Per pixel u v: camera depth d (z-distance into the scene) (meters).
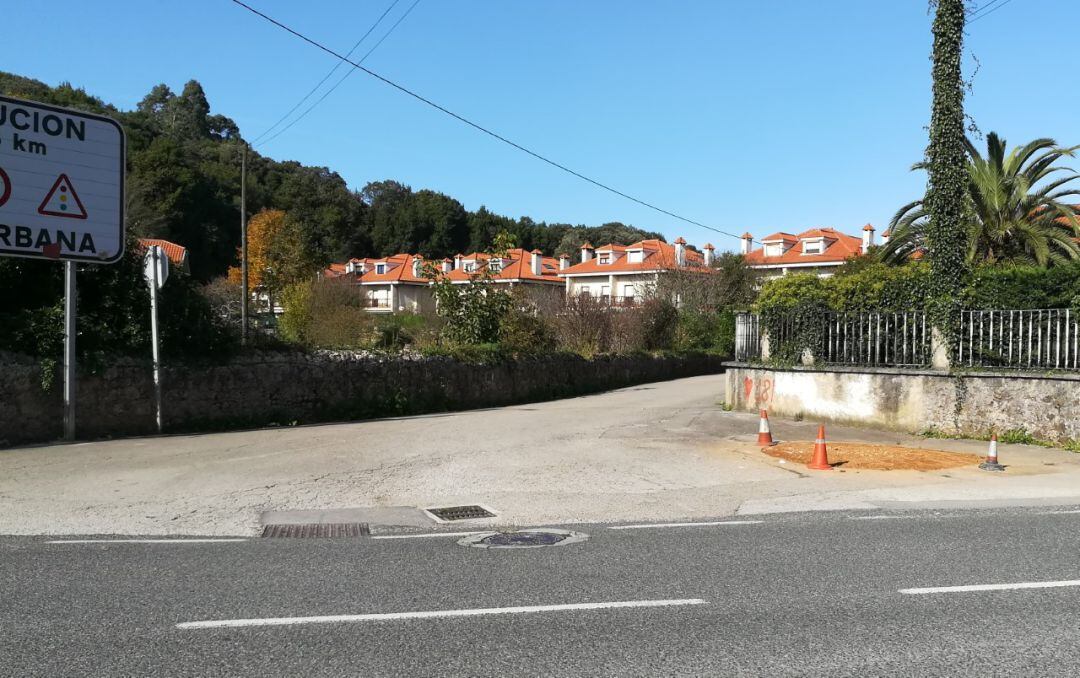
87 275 13.73
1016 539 6.71
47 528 7.08
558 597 5.05
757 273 49.72
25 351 12.56
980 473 10.09
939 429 13.54
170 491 8.71
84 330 13.14
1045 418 12.59
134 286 14.03
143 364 13.68
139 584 5.32
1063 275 12.82
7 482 9.11
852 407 14.73
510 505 8.26
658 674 3.80
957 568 5.77
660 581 5.43
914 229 23.86
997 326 13.30
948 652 4.09
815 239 61.50
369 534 7.02
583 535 6.92
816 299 18.16
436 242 100.50
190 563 5.91
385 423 15.79
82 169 12.59
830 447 12.23
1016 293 13.36
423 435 13.62
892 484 9.36
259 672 3.81
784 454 11.48
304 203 91.31
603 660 3.98
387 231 99.69
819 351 15.39
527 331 24.42
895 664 3.93
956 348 13.57
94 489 8.77
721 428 14.61
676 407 19.27
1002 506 8.21
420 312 32.62
